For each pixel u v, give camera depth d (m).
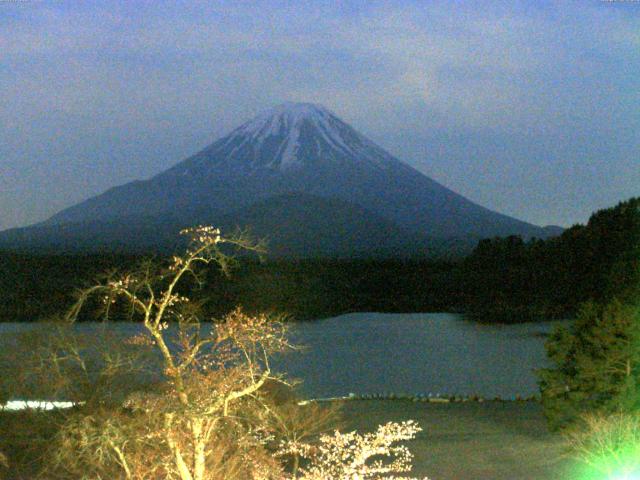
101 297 8.04
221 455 9.07
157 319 7.86
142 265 7.88
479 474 11.47
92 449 9.14
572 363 13.62
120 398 10.63
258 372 8.86
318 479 9.89
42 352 11.32
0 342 11.83
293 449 10.12
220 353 8.73
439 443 13.66
